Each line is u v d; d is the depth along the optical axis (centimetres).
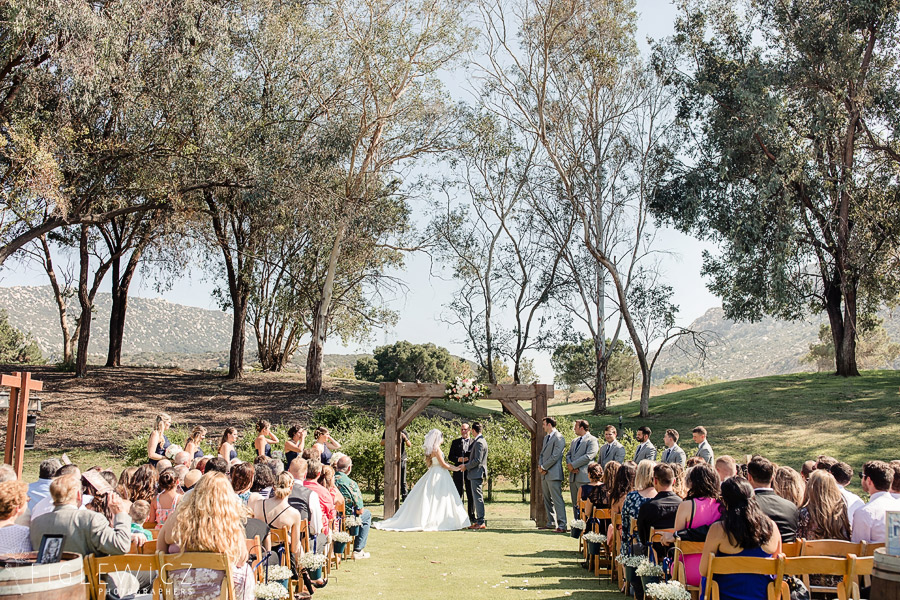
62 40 2005
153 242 3047
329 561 859
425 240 3362
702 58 3091
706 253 3322
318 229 2731
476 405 3697
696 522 573
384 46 2847
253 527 671
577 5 2930
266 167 2506
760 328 19388
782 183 2753
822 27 2853
